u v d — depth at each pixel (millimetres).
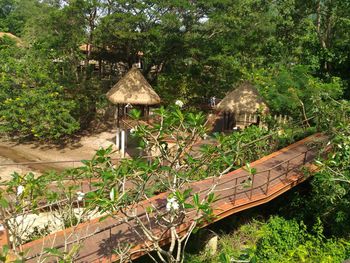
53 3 21375
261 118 16844
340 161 9516
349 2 17891
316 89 16391
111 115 24422
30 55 21766
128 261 6969
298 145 13711
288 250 8992
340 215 10070
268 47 23141
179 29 19875
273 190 10156
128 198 6883
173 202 5418
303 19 20422
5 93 20094
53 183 10406
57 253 5285
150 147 6922
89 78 23578
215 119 18938
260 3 22141
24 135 22266
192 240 9438
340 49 19578
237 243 9781
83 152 20172
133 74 17562
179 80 23484
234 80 23938
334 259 8586
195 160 7234
